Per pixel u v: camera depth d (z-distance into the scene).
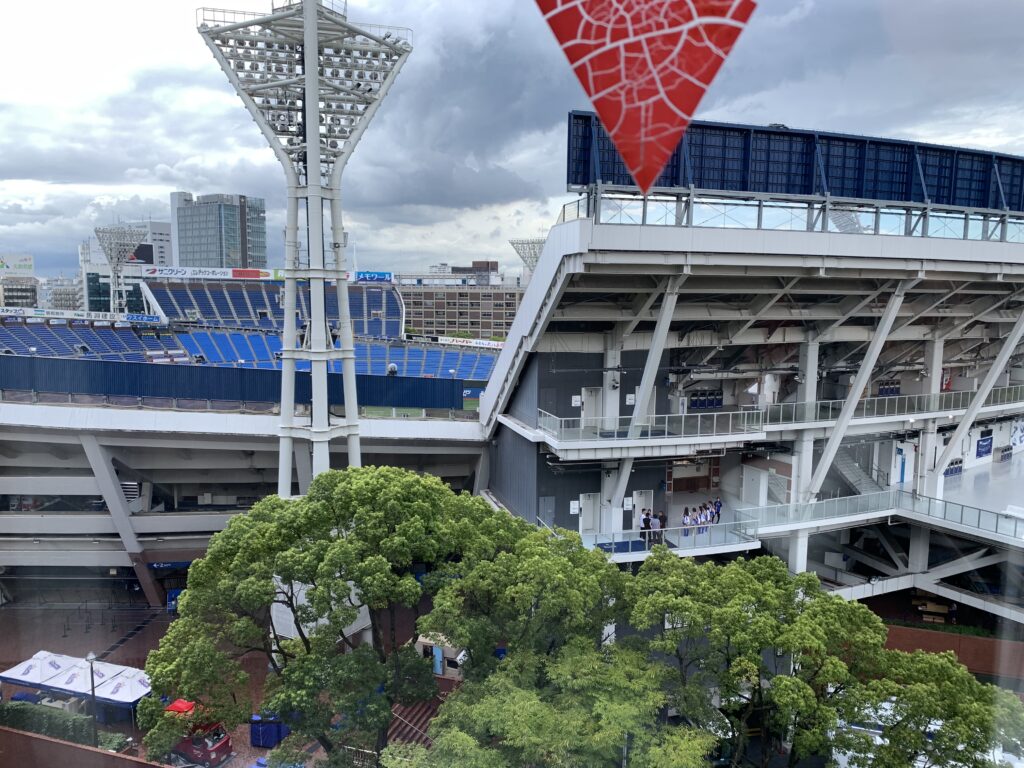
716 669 17.73
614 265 23.45
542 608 17.20
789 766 17.03
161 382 33.38
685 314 28.31
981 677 27.38
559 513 29.94
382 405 35.62
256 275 84.69
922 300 31.44
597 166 22.45
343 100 27.80
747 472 34.78
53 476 35.34
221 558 19.16
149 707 19.92
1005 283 31.20
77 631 33.84
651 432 27.95
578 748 14.84
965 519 29.64
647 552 27.17
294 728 17.81
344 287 29.39
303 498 21.00
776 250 24.28
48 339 57.69
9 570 37.00
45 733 22.80
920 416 33.84
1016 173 29.30
